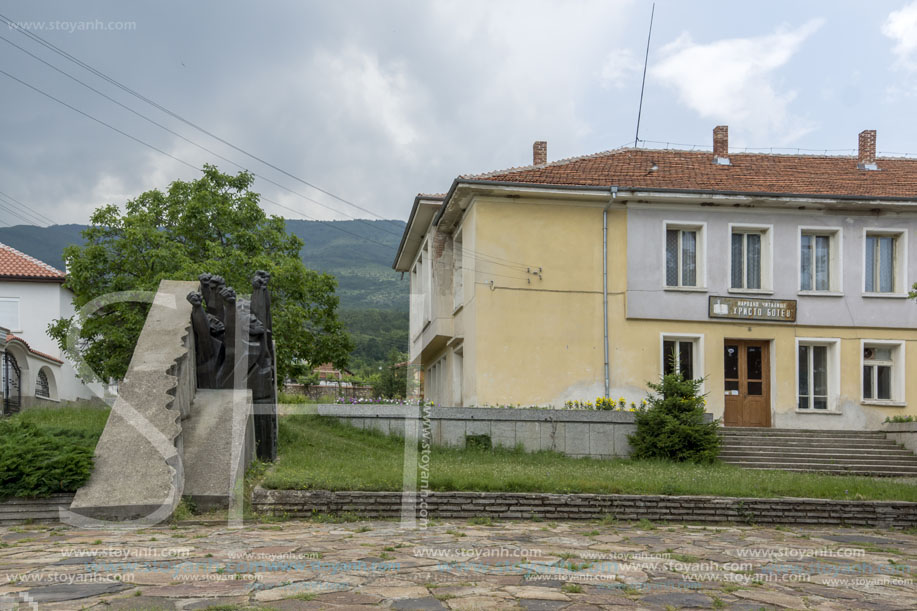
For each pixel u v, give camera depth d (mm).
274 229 34000
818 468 21000
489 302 24859
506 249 25125
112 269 31531
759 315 25969
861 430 24297
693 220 26156
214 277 15766
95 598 6699
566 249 25391
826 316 26375
